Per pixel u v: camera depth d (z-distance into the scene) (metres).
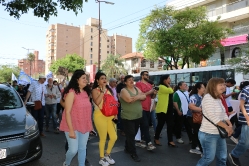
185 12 21.78
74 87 3.99
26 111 5.35
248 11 23.73
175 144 6.77
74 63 58.25
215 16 26.50
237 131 6.78
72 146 3.94
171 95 6.44
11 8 8.38
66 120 3.85
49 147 6.25
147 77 6.50
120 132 8.24
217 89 3.73
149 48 23.08
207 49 21.20
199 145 5.48
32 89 7.29
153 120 7.40
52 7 8.61
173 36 20.48
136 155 5.29
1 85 6.23
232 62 12.93
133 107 5.32
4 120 4.64
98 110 4.93
